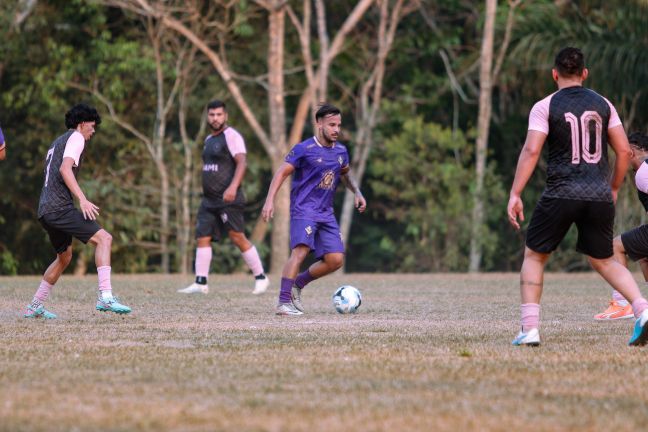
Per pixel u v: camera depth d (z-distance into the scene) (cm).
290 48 8144
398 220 8194
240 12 7350
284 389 1366
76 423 1136
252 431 1098
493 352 1766
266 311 2789
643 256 2481
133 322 2408
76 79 7456
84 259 7700
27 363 1616
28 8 7231
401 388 1377
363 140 7856
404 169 7556
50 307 2875
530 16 7388
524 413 1205
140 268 7700
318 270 2670
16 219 7975
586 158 1836
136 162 7700
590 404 1267
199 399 1290
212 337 2038
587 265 7438
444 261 7581
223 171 3581
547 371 1539
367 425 1132
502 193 7462
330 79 8231
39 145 7406
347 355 1727
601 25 7144
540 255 1895
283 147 7031
